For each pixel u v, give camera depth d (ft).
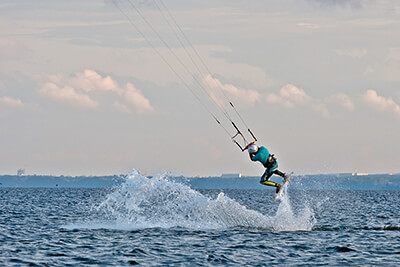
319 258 278.05
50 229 413.80
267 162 359.66
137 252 293.23
